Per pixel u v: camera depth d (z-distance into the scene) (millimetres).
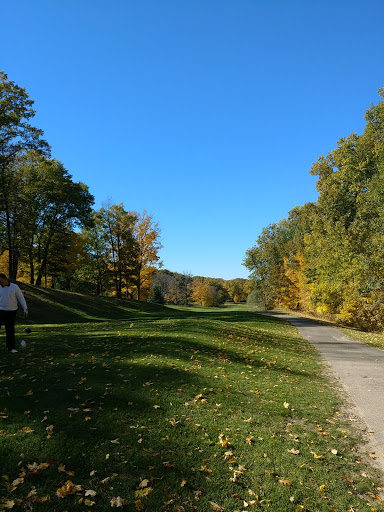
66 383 6199
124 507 3174
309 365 10883
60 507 3068
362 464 4477
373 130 25156
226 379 7828
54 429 4445
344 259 27547
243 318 28203
